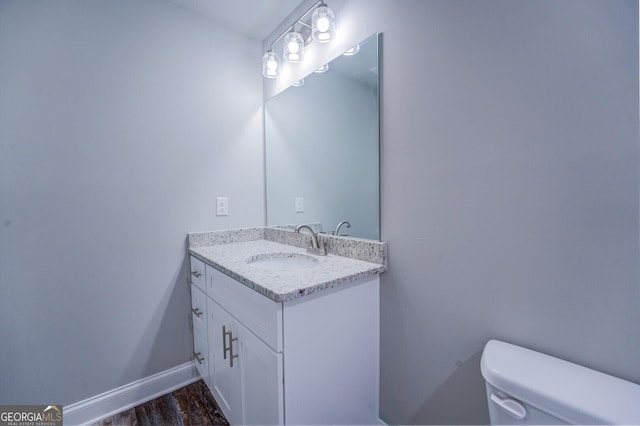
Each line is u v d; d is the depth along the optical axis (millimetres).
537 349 815
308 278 1042
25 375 1252
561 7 742
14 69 1188
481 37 898
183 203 1674
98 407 1420
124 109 1461
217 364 1366
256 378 1029
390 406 1233
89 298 1392
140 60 1504
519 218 837
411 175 1119
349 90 1362
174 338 1662
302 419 970
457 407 1009
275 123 1900
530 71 799
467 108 940
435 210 1044
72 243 1340
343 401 1111
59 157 1296
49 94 1265
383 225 1243
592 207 712
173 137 1626
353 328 1140
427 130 1057
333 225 1499
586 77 708
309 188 1643
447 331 1027
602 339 708
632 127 651
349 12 1355
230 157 1856
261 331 981
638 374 665
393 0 1159
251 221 1971
